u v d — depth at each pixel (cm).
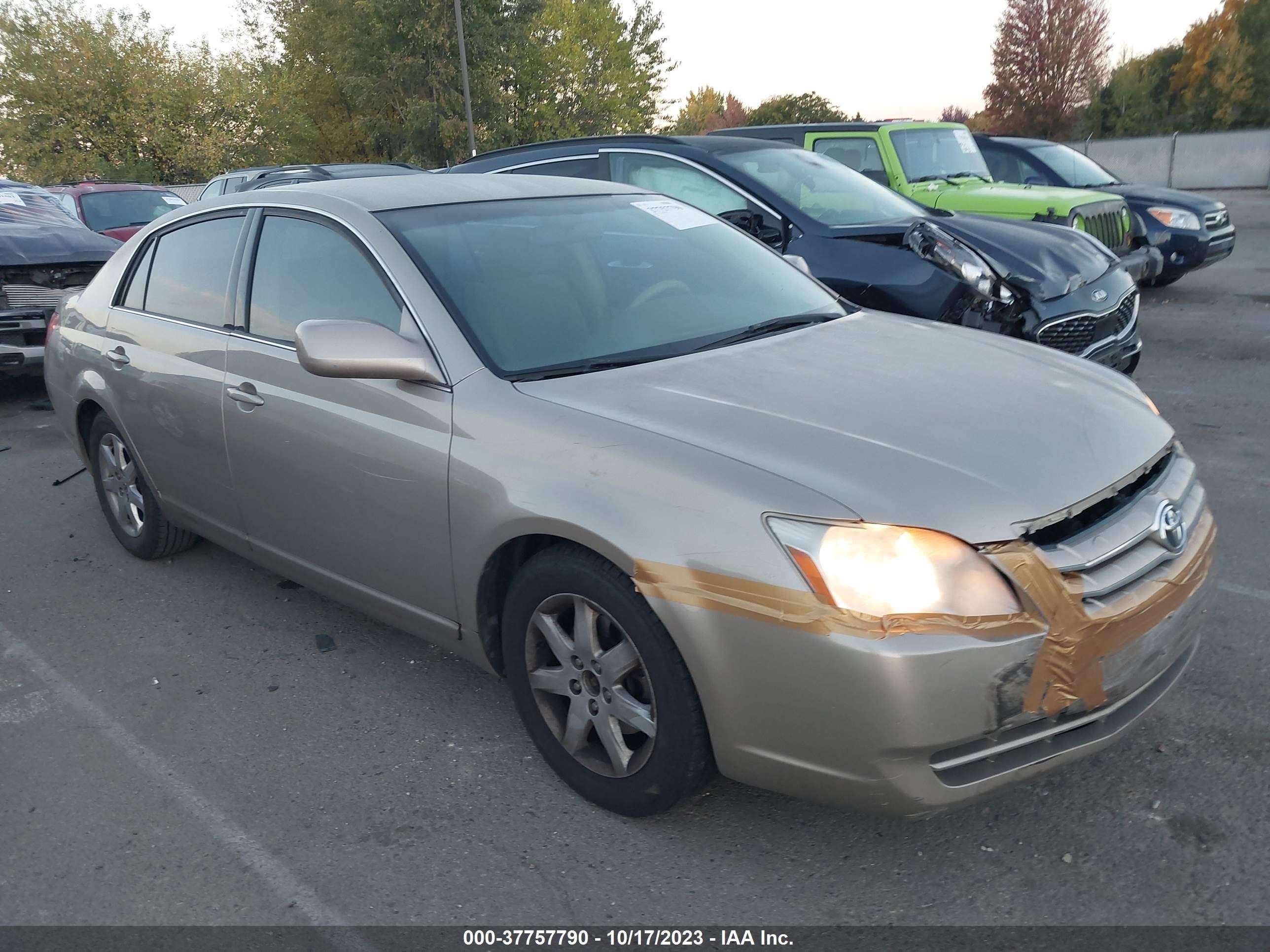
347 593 347
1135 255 982
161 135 3550
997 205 921
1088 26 4550
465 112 3566
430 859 266
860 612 220
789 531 227
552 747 290
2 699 359
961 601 221
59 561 486
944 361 308
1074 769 289
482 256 330
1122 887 244
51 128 3522
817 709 226
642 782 264
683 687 247
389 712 341
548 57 3922
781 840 267
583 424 268
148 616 421
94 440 473
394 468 304
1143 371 778
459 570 295
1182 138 3064
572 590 266
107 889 260
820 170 671
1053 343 562
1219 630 363
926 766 224
